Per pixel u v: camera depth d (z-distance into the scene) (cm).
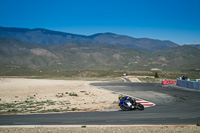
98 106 2092
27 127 1205
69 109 1916
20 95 3350
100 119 1414
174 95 3114
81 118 1451
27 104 2367
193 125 1220
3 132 1091
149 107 1992
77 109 1900
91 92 3716
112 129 1136
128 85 5203
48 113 1675
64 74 15175
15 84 5419
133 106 1780
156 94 3278
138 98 2792
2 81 6425
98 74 14050
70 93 3541
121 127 1188
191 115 1541
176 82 5947
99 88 4444
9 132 1091
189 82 4459
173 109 1838
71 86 4959
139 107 1819
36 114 1631
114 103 2319
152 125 1234
